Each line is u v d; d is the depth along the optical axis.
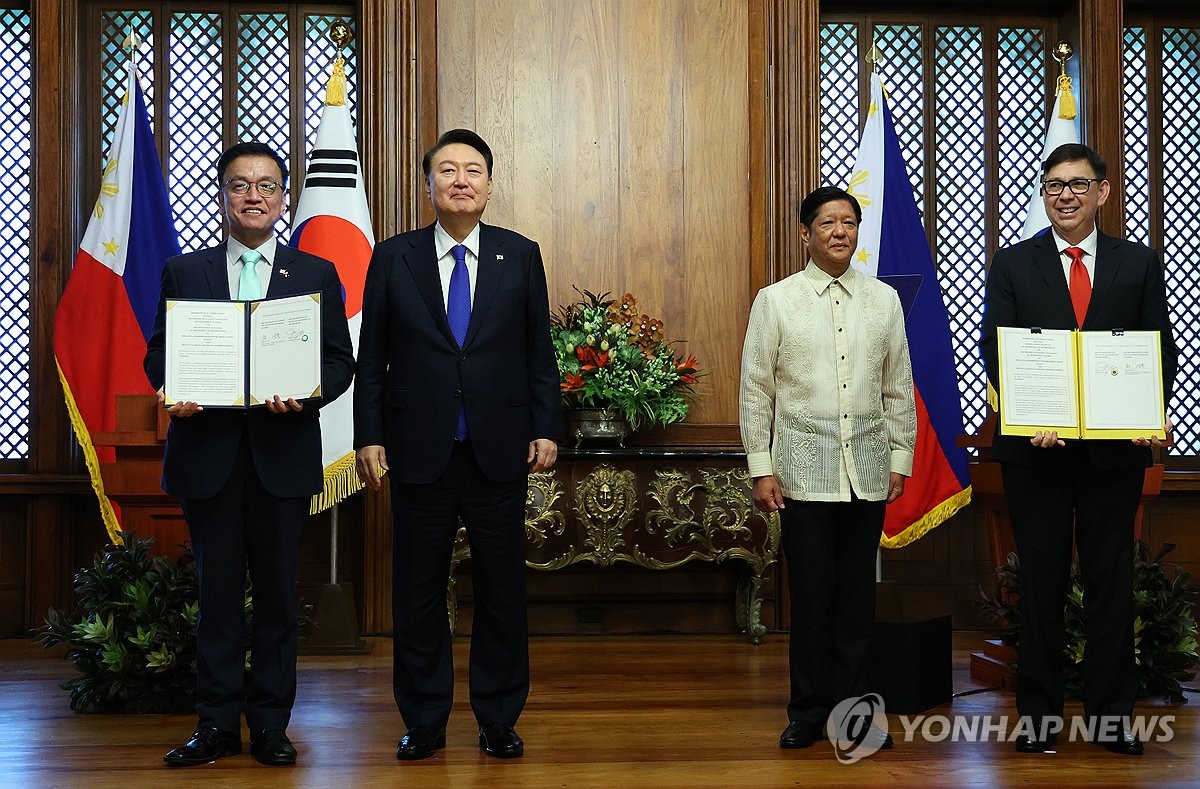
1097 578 3.01
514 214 5.37
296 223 4.75
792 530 3.05
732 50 5.46
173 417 2.86
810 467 3.02
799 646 3.04
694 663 4.39
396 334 2.95
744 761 2.85
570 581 5.24
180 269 2.97
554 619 5.25
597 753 2.94
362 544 5.20
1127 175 5.62
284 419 2.91
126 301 4.76
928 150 5.62
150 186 4.87
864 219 5.04
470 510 2.93
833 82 5.64
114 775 2.73
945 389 4.87
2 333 5.29
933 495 4.81
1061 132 5.13
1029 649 2.99
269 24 5.43
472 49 5.37
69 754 2.96
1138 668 3.63
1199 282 5.62
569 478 4.84
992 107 5.63
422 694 2.97
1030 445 3.01
